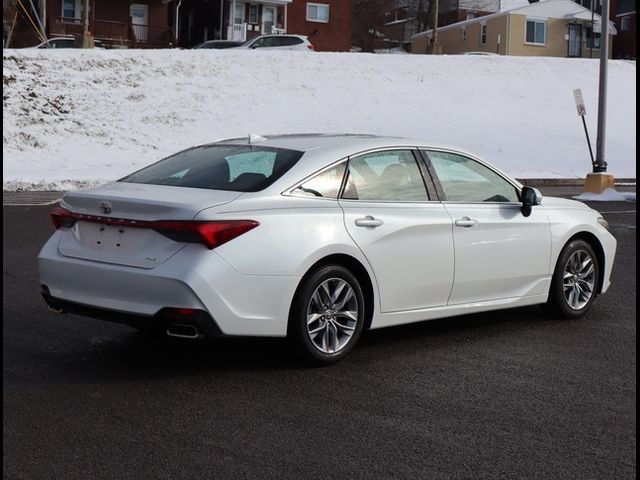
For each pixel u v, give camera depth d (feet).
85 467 13.14
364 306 19.49
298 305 18.08
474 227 21.35
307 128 101.45
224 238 16.96
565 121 112.06
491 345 21.25
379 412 15.99
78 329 21.75
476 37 208.54
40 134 86.02
